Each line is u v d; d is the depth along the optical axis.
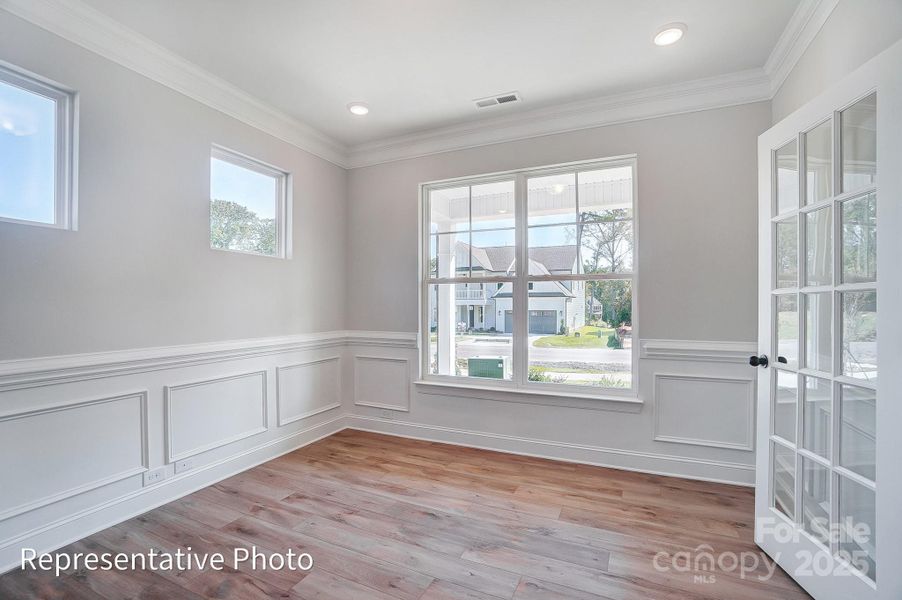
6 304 1.82
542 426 3.15
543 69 2.57
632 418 2.90
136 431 2.29
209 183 2.70
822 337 1.65
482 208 3.48
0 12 1.80
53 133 2.04
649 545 1.99
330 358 3.71
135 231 2.29
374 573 1.79
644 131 2.88
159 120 2.41
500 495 2.51
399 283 3.69
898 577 1.28
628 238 3.00
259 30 2.20
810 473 1.69
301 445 3.39
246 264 2.95
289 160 3.30
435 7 2.02
